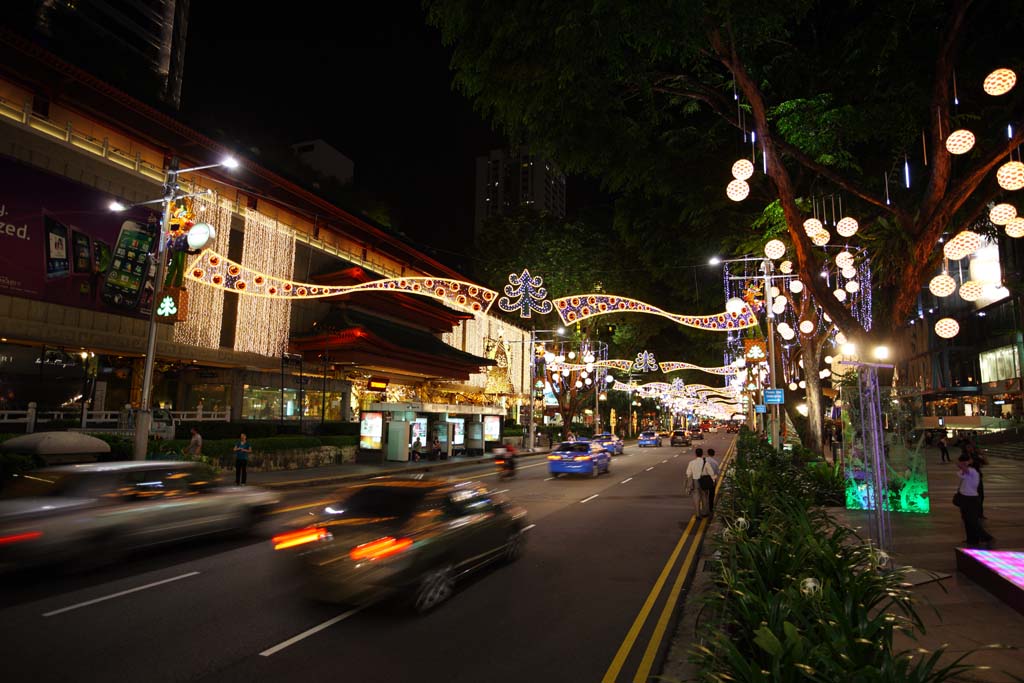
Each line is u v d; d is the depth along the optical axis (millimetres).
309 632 6816
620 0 8922
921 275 9969
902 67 12617
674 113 16766
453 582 8203
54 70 21281
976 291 8742
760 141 10266
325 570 7344
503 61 11492
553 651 6273
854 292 18078
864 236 16969
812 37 14422
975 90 12625
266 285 30609
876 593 4961
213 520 11273
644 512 16172
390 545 7324
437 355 39875
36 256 20734
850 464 14477
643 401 92438
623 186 18766
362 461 31484
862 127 12961
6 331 19828
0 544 8117
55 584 8703
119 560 9664
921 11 11695
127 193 23844
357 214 36969
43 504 9086
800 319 22219
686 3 8789
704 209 19031
